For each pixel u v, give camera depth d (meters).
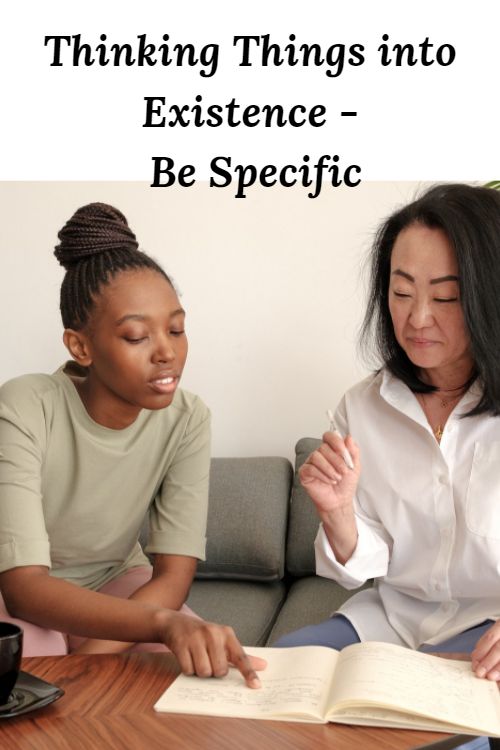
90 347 1.41
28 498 1.38
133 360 1.35
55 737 0.93
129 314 1.35
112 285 1.37
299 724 0.96
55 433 1.48
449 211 1.34
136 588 1.62
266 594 2.25
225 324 2.64
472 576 1.42
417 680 1.02
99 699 1.02
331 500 1.38
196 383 2.67
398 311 1.39
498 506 1.39
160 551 1.54
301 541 2.32
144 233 2.65
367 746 0.90
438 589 1.44
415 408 1.47
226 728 0.95
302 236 2.59
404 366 1.50
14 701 0.99
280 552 2.29
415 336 1.38
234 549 2.30
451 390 1.48
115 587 1.63
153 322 1.36
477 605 1.43
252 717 0.97
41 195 2.66
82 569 1.60
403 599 1.51
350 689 0.98
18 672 0.98
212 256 2.63
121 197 2.65
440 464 1.45
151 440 1.54
